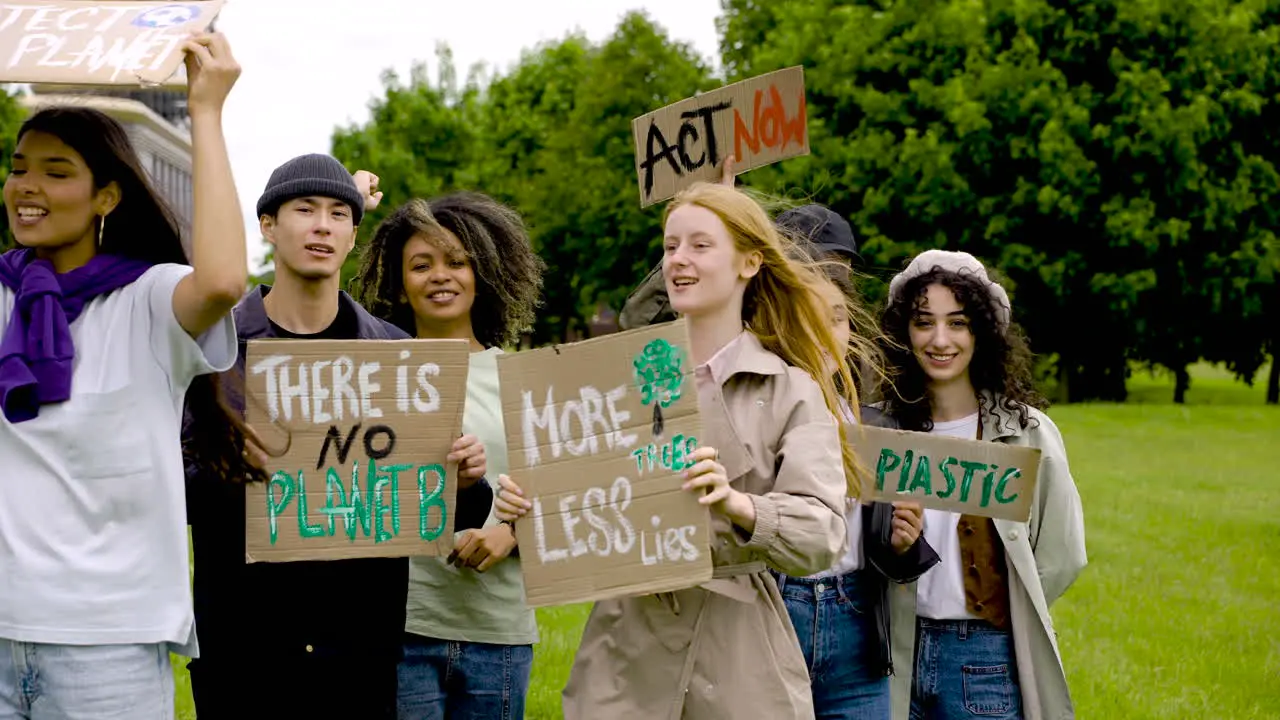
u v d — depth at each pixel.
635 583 3.15
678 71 34.03
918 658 4.09
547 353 3.22
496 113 45.66
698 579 3.12
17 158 2.99
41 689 2.83
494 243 4.43
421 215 4.32
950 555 4.07
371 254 4.49
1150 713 6.48
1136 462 16.98
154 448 2.91
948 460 3.92
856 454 3.68
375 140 39.50
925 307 4.18
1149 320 30.11
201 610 3.59
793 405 3.24
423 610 4.08
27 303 2.90
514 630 4.18
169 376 2.96
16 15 2.93
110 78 2.78
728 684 3.20
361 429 3.54
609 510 3.18
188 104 2.89
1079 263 28.19
